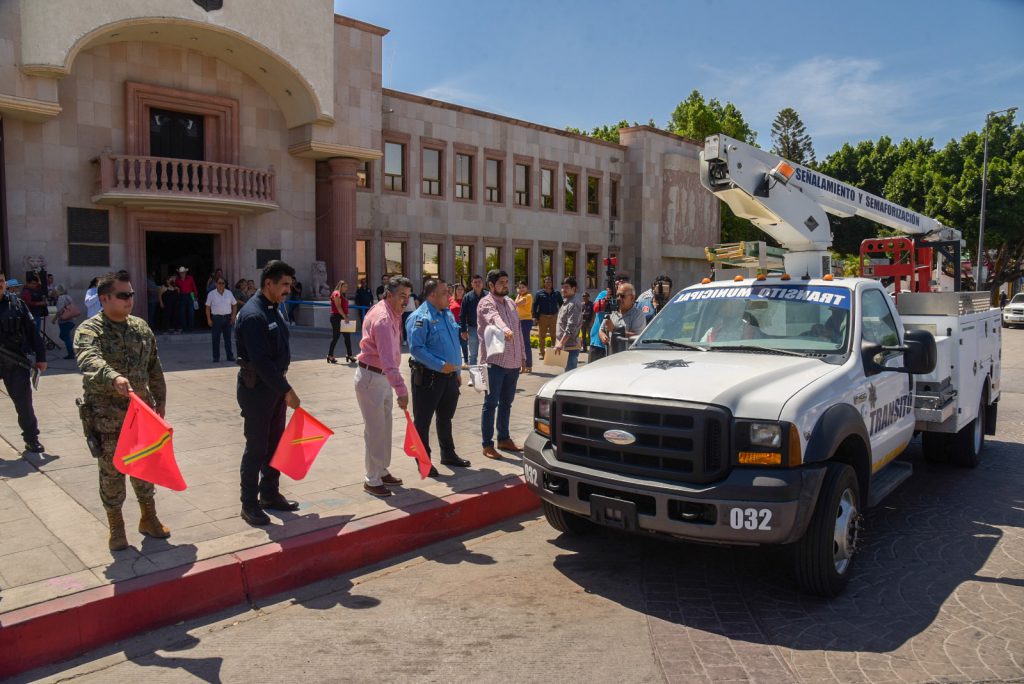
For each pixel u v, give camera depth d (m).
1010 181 40.44
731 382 4.62
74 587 4.27
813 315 5.69
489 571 5.23
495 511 6.38
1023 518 6.28
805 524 4.27
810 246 8.70
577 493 4.77
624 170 38.03
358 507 5.84
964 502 6.75
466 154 30.38
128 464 4.42
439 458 7.47
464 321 13.66
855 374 5.14
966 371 7.39
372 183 27.09
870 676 3.67
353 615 4.51
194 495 6.07
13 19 17.16
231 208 21.38
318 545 5.09
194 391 11.16
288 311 23.28
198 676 3.78
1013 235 41.44
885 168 50.03
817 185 9.23
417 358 6.60
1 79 17.09
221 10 20.23
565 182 34.97
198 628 4.36
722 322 5.98
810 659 3.86
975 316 7.80
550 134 33.81
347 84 23.67
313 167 24.45
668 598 4.71
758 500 4.15
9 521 5.38
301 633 4.27
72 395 10.44
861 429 4.79
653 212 38.22
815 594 4.64
